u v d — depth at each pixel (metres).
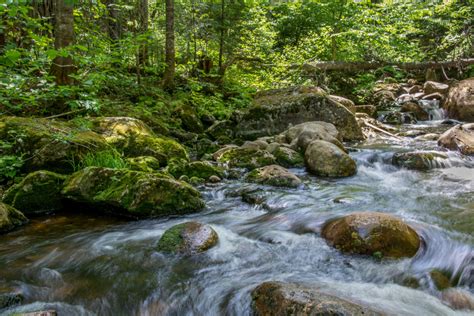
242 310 2.68
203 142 7.99
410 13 16.80
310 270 3.25
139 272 3.24
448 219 4.12
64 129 5.62
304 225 4.09
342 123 9.14
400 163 6.72
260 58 12.61
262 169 5.92
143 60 10.16
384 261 3.27
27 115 6.43
